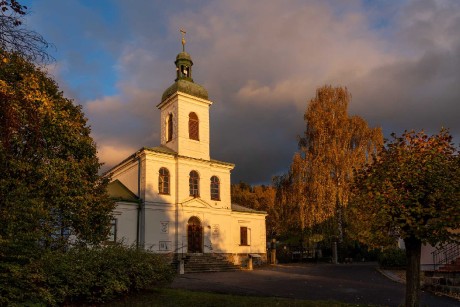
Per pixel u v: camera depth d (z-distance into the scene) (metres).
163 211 34.03
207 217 36.44
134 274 15.09
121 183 36.59
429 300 16.19
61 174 18.14
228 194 38.97
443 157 10.98
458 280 17.92
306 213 39.16
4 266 11.26
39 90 17.97
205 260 34.00
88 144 20.44
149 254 16.62
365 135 40.91
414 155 11.15
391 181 11.02
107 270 14.17
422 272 22.66
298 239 44.56
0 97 11.05
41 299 11.85
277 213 49.56
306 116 42.88
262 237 41.12
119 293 14.59
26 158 16.88
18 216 12.82
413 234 10.84
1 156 15.11
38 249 13.31
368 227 11.60
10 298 11.17
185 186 35.59
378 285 20.83
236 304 14.02
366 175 11.90
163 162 35.03
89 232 19.62
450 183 10.43
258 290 19.16
